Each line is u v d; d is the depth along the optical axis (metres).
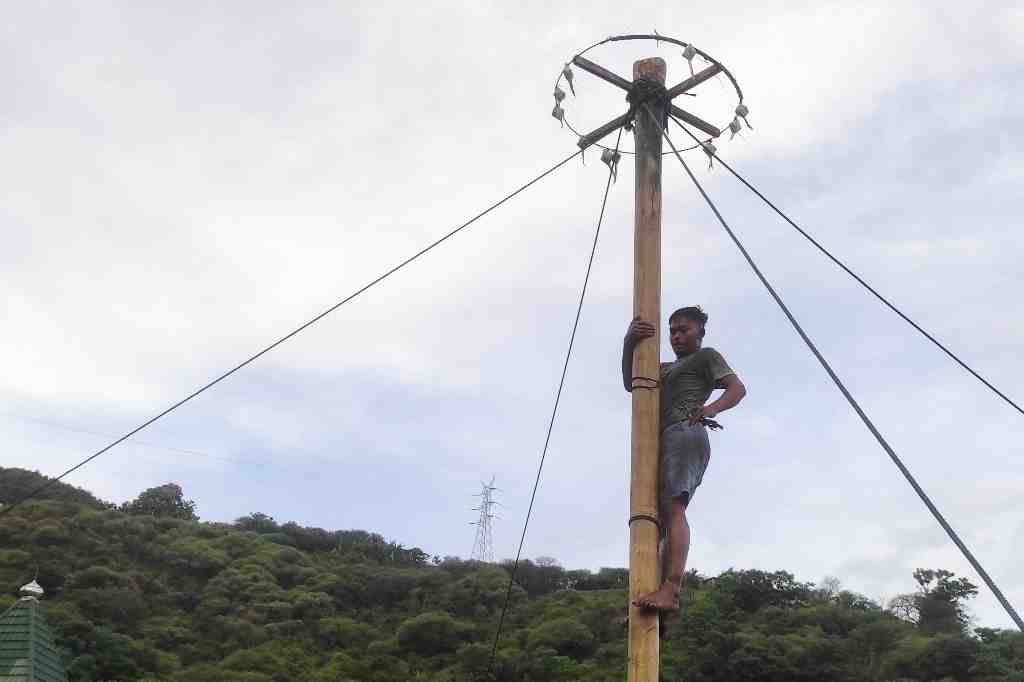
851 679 69.12
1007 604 5.87
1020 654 67.88
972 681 65.88
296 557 101.56
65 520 91.44
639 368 8.34
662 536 7.94
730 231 9.05
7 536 85.69
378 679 72.88
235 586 88.44
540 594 98.12
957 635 71.69
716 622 75.62
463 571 100.94
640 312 8.56
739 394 8.17
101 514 96.56
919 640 73.06
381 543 116.44
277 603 85.06
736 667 68.00
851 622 79.81
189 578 90.88
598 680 57.53
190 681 65.38
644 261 8.78
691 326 8.70
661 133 9.48
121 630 72.31
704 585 88.75
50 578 77.88
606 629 71.88
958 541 6.32
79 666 58.03
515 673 66.00
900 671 69.19
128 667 62.19
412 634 79.19
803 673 69.12
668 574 7.64
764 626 77.00
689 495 7.94
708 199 9.34
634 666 7.38
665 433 8.16
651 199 9.12
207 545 97.50
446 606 89.75
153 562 92.06
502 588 92.19
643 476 7.97
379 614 90.50
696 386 8.31
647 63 9.76
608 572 102.25
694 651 71.44
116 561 87.62
